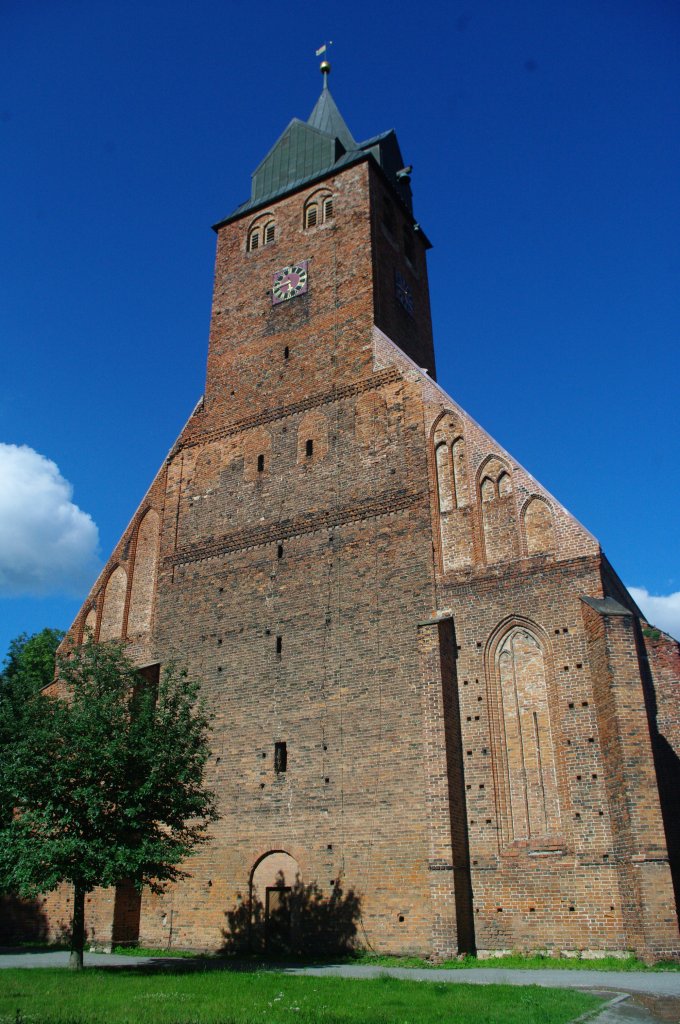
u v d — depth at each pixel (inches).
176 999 647.8
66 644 1503.4
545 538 1130.7
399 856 1053.2
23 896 916.6
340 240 1574.8
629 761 937.5
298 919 1098.7
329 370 1449.3
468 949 979.3
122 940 1213.1
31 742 948.6
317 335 1498.5
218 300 1674.5
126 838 936.3
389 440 1321.4
